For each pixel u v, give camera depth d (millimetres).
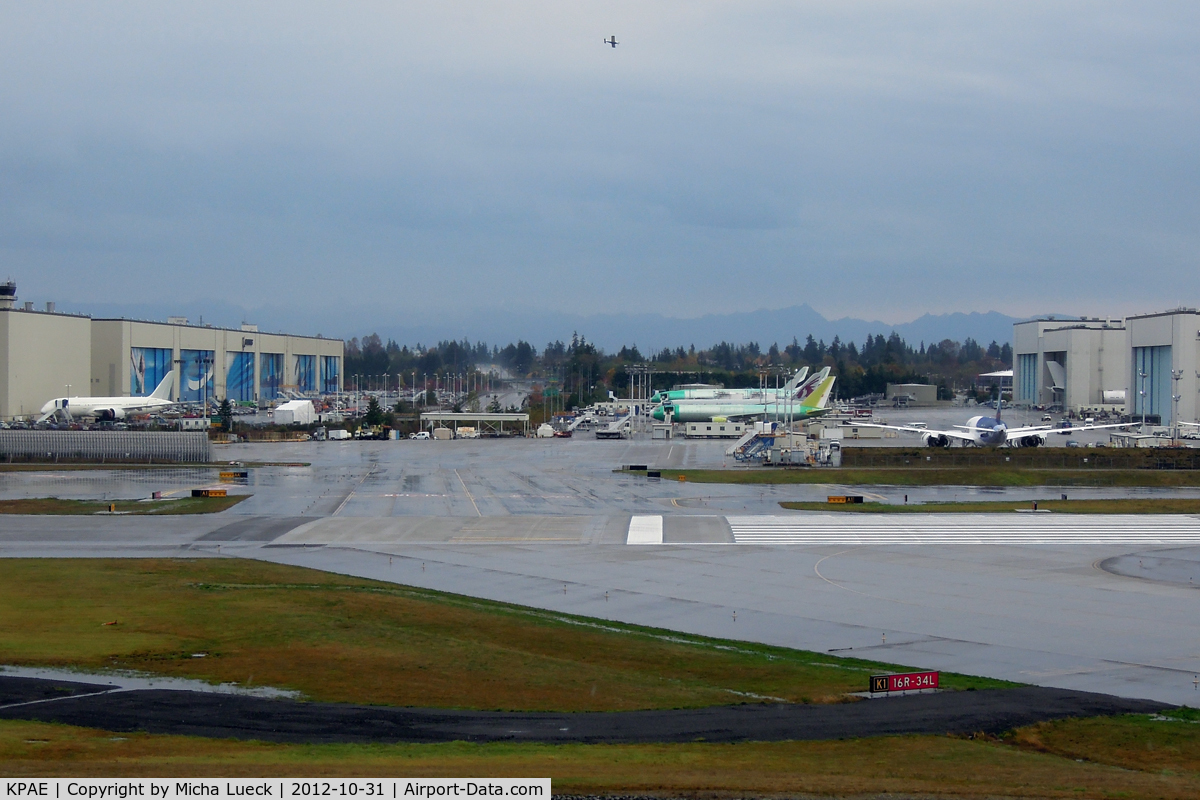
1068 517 93812
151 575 66250
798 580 66500
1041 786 31609
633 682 43844
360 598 59719
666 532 84625
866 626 54844
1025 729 38062
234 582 64312
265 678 43125
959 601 60719
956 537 82875
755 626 54719
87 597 59188
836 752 34844
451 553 75500
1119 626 54906
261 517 91938
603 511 96188
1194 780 32750
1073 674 46031
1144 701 41938
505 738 35594
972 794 30609
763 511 96500
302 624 52844
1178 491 115062
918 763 33781
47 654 46125
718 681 44281
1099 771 33500
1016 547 78750
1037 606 59531
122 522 88750
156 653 46906
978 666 47312
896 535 83625
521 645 50125
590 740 35562
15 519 90125
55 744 33312
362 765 31656
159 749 33094
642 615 57031
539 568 70188
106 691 40594
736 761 33438
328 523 88812
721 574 68312
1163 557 74938
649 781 30781
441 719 37844
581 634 52469
